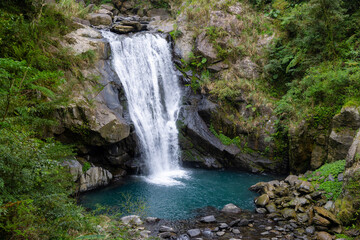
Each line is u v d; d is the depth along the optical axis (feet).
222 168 37.63
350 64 29.66
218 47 42.14
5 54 24.40
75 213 13.41
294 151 32.24
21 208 10.63
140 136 34.58
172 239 19.30
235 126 37.93
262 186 29.17
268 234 19.89
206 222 22.13
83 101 29.25
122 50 39.58
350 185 19.89
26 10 30.68
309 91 31.35
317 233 19.47
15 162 11.50
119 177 32.94
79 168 26.86
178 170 37.17
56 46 32.24
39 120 15.78
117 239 15.20
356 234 18.26
